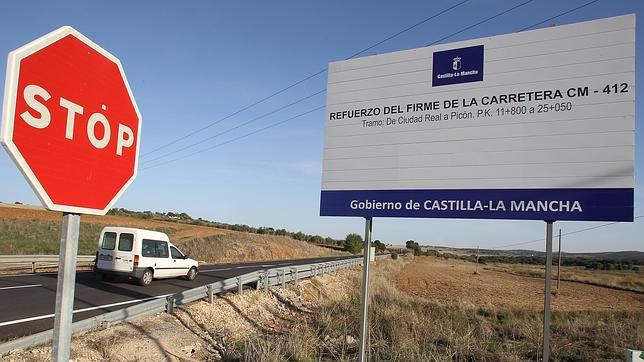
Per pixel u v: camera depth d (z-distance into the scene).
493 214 4.86
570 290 40.75
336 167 5.82
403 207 5.37
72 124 2.06
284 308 14.79
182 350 8.76
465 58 5.16
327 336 10.73
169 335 9.10
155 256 16.64
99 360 7.04
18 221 38.12
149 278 16.23
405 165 5.40
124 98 2.42
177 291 14.92
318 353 9.06
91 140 2.18
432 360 7.94
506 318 15.84
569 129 4.60
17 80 1.77
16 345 6.40
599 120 4.49
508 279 52.12
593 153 4.48
